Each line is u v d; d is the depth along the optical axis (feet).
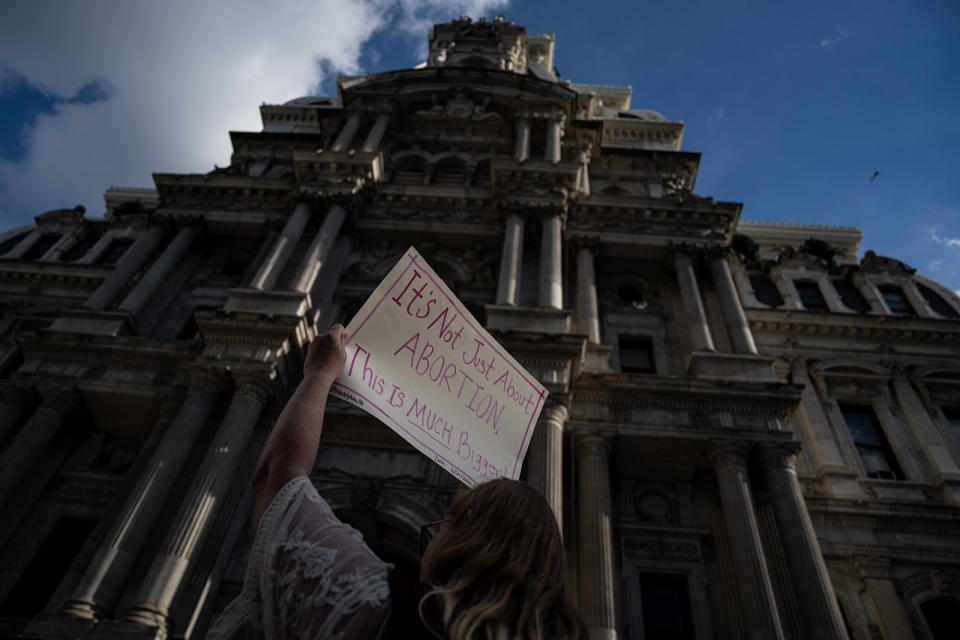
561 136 123.34
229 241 106.22
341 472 71.87
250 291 80.74
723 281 93.56
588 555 61.11
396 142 125.70
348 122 123.24
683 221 101.96
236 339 74.43
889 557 76.59
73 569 59.26
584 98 141.79
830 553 77.15
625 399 75.05
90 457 79.66
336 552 7.59
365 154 104.78
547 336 72.49
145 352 79.82
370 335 15.12
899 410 95.20
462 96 131.75
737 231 146.51
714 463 70.33
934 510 79.97
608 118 154.51
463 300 93.35
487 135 126.82
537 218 98.12
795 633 58.54
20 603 67.72
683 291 91.76
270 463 9.76
